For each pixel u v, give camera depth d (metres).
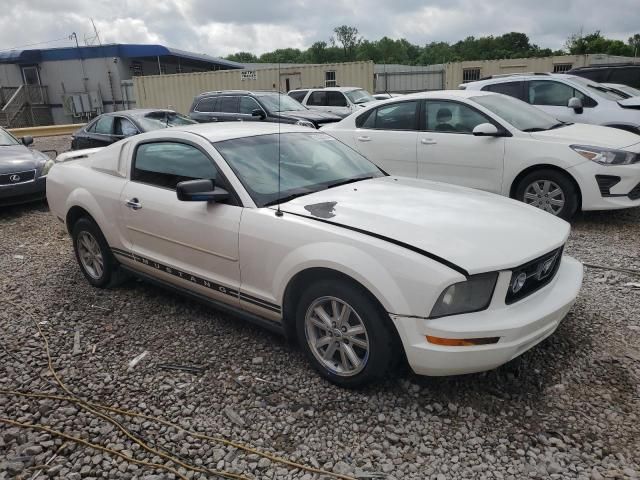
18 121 27.42
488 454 2.63
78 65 27.47
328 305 3.15
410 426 2.85
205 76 21.95
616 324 3.87
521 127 6.62
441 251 2.79
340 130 7.84
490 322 2.73
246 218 3.43
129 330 4.03
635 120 8.46
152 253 4.17
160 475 2.56
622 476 2.47
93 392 3.24
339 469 2.56
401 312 2.77
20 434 2.88
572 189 6.15
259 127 4.38
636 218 6.74
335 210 3.31
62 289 4.89
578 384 3.17
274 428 2.87
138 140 4.41
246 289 3.51
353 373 3.07
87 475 2.58
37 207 8.53
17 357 3.66
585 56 25.52
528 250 2.94
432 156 6.96
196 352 3.67
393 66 32.38
